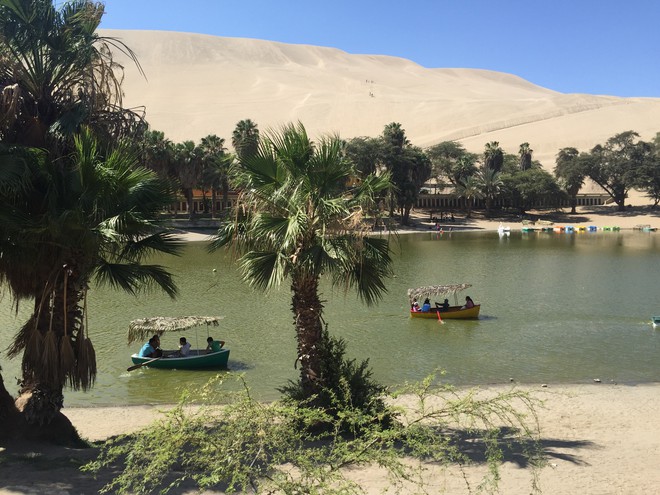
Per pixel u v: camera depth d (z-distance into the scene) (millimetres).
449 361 22281
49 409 12219
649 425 14734
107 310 32844
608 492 10312
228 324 29297
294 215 12234
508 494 10109
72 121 12211
